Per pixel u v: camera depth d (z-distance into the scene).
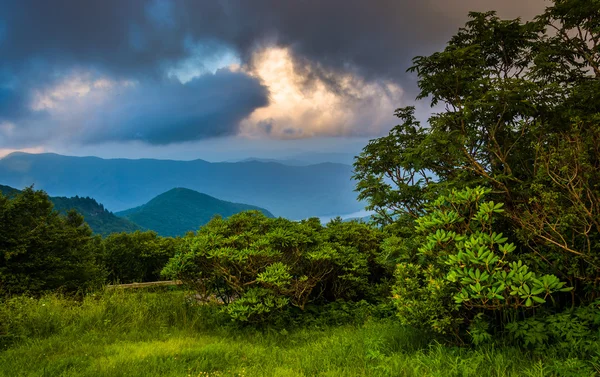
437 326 4.44
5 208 12.00
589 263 4.08
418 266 5.30
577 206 4.11
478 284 3.89
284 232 7.68
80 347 5.84
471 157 5.91
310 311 8.05
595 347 3.65
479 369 3.92
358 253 9.11
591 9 5.76
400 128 7.41
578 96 5.65
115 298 8.33
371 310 7.86
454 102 6.56
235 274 7.56
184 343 6.00
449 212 4.83
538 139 5.50
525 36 6.62
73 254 13.48
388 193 7.15
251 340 6.44
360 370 4.37
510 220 4.91
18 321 6.79
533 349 4.21
